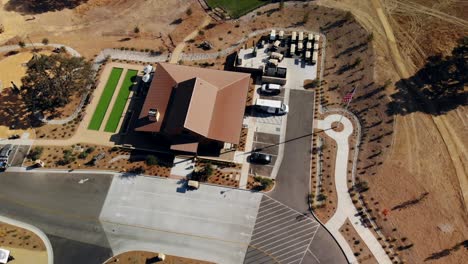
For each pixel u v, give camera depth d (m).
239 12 92.12
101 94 80.31
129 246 63.12
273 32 85.75
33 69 74.50
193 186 67.44
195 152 68.38
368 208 65.81
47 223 65.75
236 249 62.56
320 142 73.00
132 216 65.94
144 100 78.94
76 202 67.75
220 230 64.31
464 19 88.62
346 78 80.75
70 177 70.31
